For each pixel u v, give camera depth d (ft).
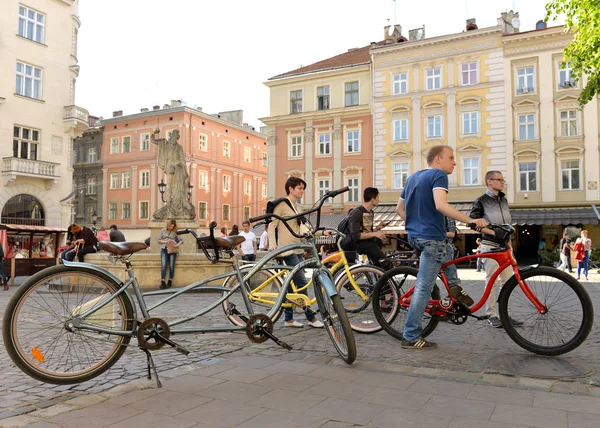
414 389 12.39
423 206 16.42
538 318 15.92
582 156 97.19
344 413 10.77
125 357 15.85
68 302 12.57
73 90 101.91
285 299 15.58
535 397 11.69
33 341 12.32
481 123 105.29
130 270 13.48
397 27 119.34
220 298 14.40
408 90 111.86
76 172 173.37
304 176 122.93
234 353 16.42
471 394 11.96
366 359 15.40
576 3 44.73
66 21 99.50
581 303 15.29
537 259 98.37
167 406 11.29
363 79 117.80
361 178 116.67
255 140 189.57
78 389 12.59
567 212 95.61
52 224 95.40
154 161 159.22
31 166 90.74
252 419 10.46
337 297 14.70
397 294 18.31
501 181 20.24
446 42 108.17
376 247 21.56
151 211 158.81
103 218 167.12
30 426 10.13
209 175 166.71
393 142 112.68
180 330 13.42
